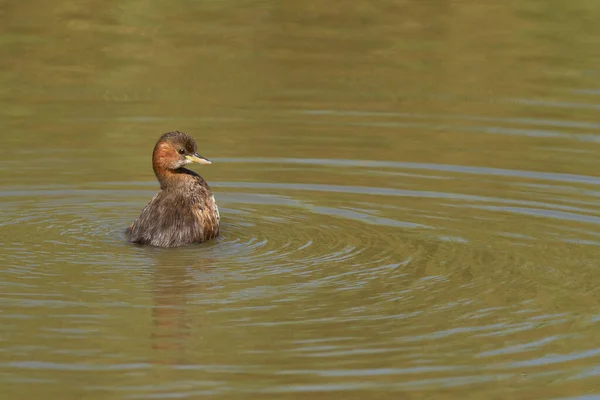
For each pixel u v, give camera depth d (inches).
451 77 855.1
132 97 802.2
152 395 381.7
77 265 501.0
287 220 577.3
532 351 420.5
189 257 515.2
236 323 438.9
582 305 463.5
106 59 883.4
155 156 550.6
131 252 522.6
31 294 463.8
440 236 551.2
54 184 629.9
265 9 1022.4
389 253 524.7
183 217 537.3
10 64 864.9
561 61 887.7
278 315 447.5
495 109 784.9
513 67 874.8
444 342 426.3
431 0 1050.7
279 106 788.6
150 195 621.3
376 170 663.8
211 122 750.5
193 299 462.0
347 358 410.9
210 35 945.5
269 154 690.8
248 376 395.5
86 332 428.1
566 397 385.1
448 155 690.8
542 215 584.7
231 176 649.0
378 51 910.4
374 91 820.0
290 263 509.0
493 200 609.3
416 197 615.8
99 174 650.2
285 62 882.8
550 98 807.1
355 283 484.1
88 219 576.1
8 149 688.4
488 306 461.1
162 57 891.4
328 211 592.7
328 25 978.7
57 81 834.2
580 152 696.4
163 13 1002.1
